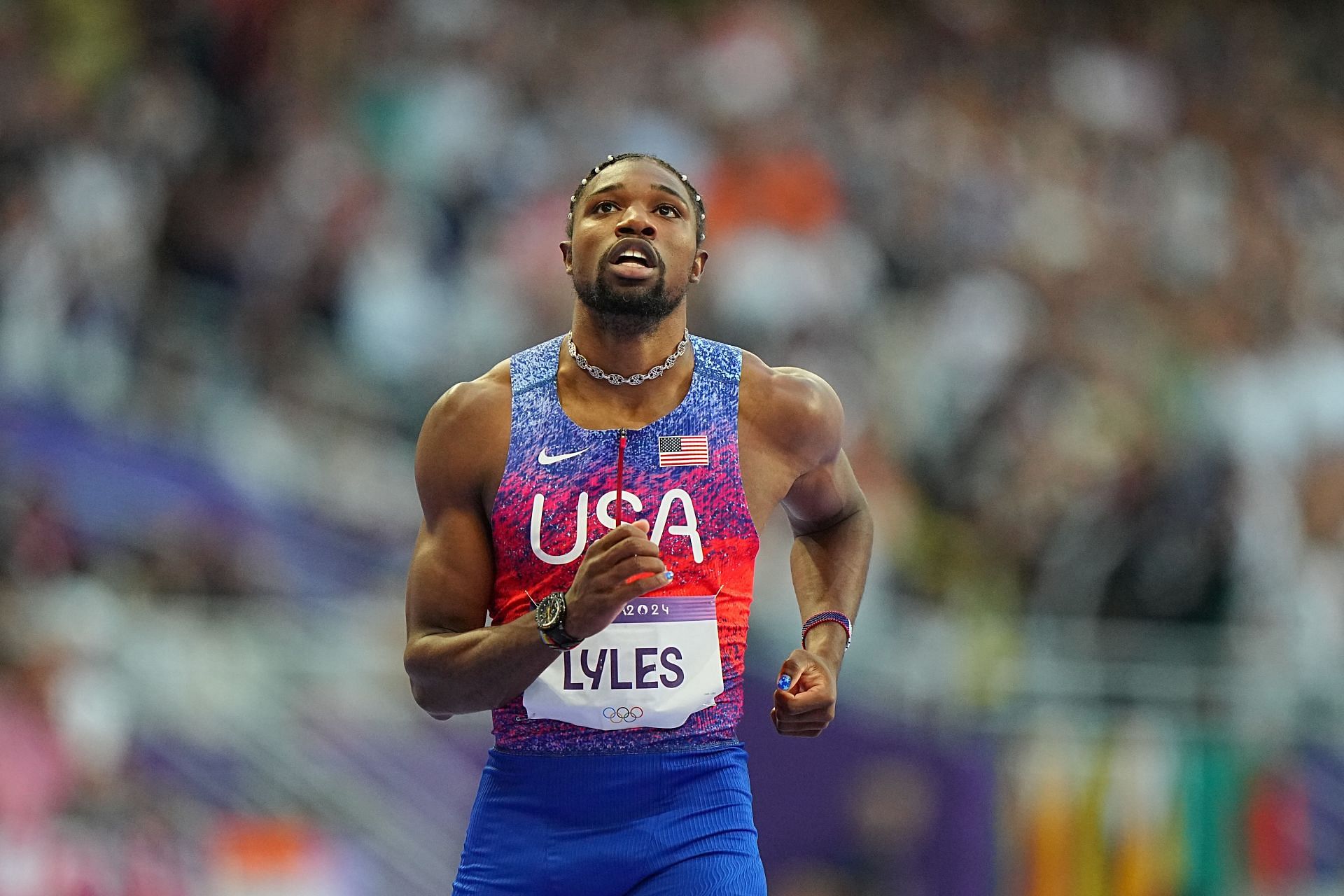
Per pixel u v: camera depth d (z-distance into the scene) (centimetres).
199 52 3878
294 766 2583
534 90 4394
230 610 2936
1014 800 2902
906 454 3891
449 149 4094
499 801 1046
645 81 4628
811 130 4644
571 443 1045
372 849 2559
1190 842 3053
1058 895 2892
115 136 3572
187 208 3531
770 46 4803
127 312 3300
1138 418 4081
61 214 3341
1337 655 3881
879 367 4094
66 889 2397
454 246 3953
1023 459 3794
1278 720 3328
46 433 2972
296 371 3444
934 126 4959
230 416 3284
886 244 4503
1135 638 3478
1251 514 3975
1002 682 3250
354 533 3262
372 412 3488
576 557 1025
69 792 2439
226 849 2500
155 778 2522
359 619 2981
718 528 1041
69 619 2625
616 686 1020
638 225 1050
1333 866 3197
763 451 1079
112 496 2992
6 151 3391
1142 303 4722
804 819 2728
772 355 4006
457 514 1064
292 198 3681
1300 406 4581
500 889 1030
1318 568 4131
